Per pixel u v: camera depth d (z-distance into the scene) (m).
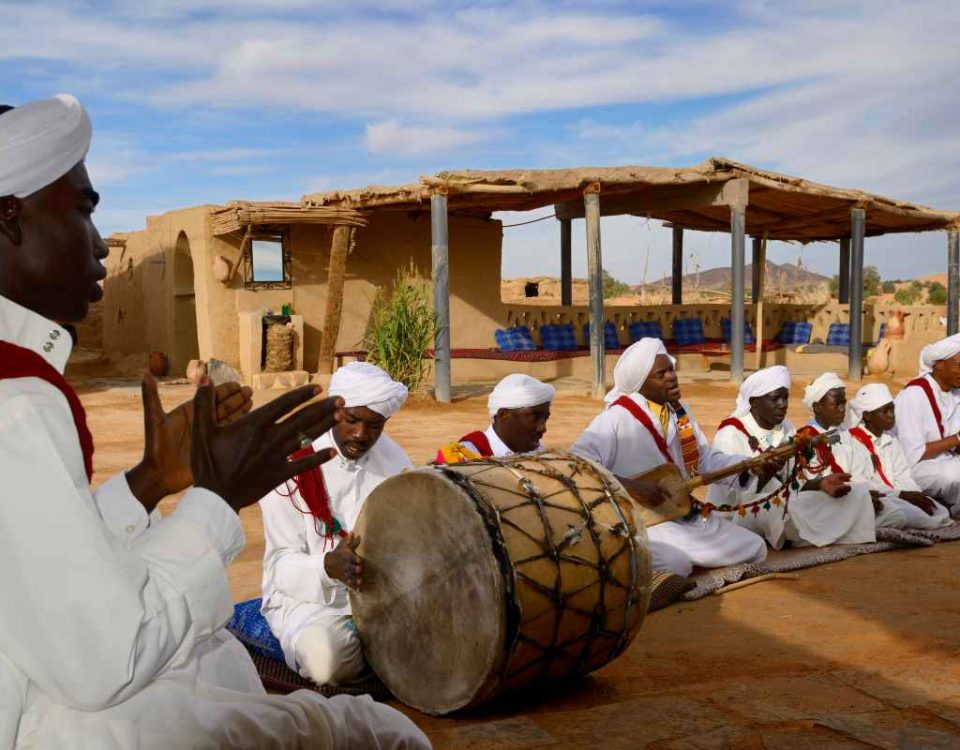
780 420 6.53
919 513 6.81
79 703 1.56
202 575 1.66
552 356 20.61
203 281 17.53
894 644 4.48
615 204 19.20
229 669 2.20
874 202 20.25
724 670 4.12
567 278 22.64
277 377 16.94
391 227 19.48
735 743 3.21
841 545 6.47
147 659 1.58
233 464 1.70
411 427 12.65
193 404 1.74
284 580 4.03
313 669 3.92
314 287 18.44
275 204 16.62
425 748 2.29
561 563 3.46
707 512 5.93
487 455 5.07
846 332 24.20
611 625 3.65
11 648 1.54
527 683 3.58
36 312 1.72
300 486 4.11
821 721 3.38
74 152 1.70
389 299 19.45
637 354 5.63
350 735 2.16
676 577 5.26
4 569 1.50
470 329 20.94
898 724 3.38
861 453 7.06
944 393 7.64
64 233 1.71
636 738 3.27
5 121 1.62
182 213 18.06
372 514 3.86
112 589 1.51
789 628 4.76
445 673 3.57
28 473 1.49
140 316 23.03
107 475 9.06
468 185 15.40
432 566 3.60
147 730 1.77
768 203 20.19
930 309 23.28
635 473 5.64
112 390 16.84
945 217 22.20
